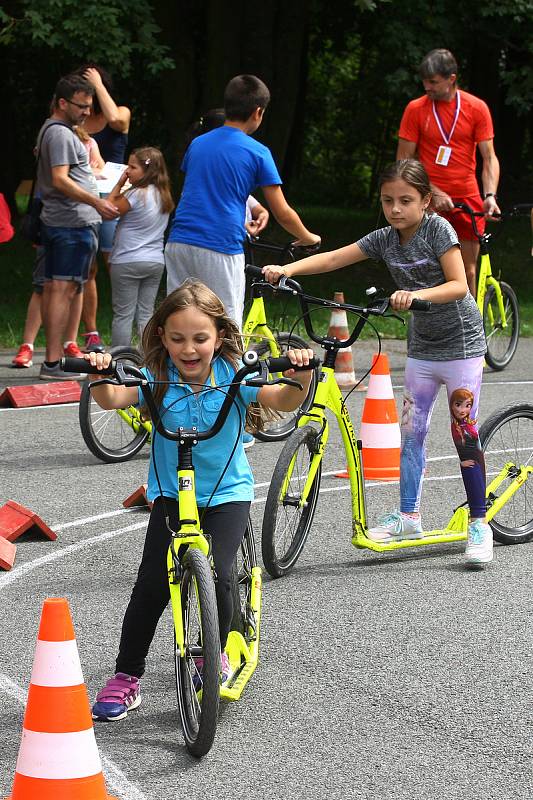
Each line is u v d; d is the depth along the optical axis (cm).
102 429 1086
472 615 708
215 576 549
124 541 845
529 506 872
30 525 838
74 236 1361
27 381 1407
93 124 1493
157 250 1246
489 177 1388
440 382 804
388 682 609
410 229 762
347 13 3078
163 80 2664
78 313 1435
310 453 786
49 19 2030
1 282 2259
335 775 509
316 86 4869
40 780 451
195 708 537
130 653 570
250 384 529
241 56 2678
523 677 618
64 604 459
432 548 848
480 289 1523
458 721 564
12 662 632
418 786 500
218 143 1017
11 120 3316
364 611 712
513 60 2677
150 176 1229
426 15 2450
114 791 493
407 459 816
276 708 577
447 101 1374
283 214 1030
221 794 493
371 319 1972
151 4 2444
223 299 1025
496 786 502
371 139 4797
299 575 780
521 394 1391
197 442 555
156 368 565
